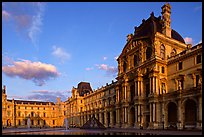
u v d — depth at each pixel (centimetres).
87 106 14412
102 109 11738
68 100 17112
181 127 6272
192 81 6569
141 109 7862
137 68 8338
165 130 6094
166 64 7631
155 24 8231
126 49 9356
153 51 7612
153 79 7319
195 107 6306
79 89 15812
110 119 10619
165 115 6938
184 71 6919
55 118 19925
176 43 8138
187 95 6244
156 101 7219
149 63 7688
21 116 18650
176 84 7144
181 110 6369
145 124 7681
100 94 12650
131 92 8725
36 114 19275
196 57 6544
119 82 9531
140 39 8462
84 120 13962
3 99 17338
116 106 9481
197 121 5831
